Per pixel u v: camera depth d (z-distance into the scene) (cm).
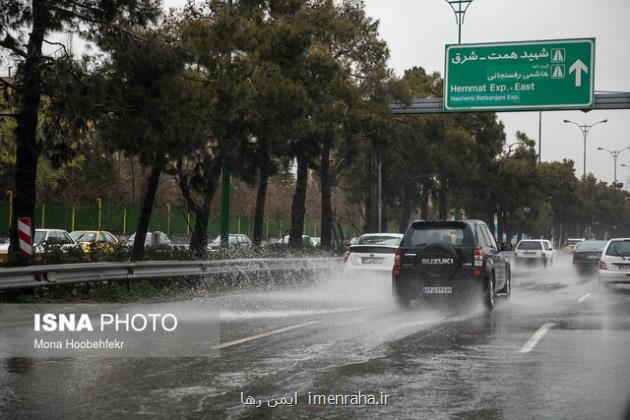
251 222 7588
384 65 4078
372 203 4934
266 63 3083
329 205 4597
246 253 3619
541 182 8831
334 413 882
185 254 3048
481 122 6988
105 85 2280
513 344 1426
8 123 4000
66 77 2230
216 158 3275
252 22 3178
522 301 2472
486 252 2119
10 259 2205
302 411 891
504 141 7362
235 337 1480
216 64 2930
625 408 915
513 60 4019
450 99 4088
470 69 4072
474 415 878
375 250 2781
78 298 2117
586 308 2205
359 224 9975
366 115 3975
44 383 1034
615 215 16325
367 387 1024
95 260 2591
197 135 2570
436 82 6109
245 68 2970
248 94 2867
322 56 3350
